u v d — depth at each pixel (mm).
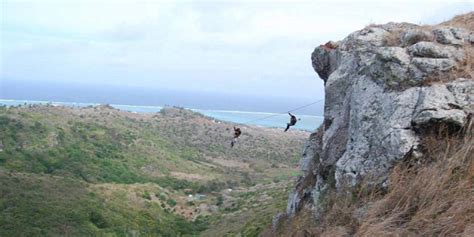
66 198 58188
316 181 9953
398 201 6418
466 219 5598
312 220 8289
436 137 6797
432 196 6148
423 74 7613
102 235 51188
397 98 7484
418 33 8562
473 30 9000
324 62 11156
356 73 9086
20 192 54969
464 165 6250
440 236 5594
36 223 47906
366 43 9352
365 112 8031
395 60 8023
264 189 79312
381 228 6094
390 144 7078
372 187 7070
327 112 9664
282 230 10586
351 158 7941
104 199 64438
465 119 6664
